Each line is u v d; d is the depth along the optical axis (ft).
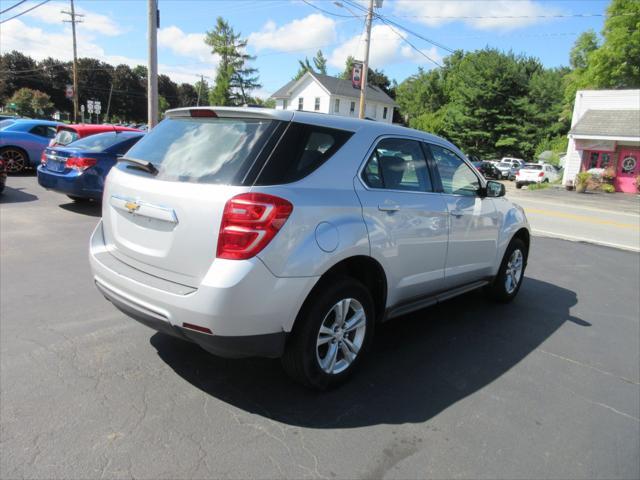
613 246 33.32
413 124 210.18
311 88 177.06
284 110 10.32
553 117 170.60
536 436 9.86
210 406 10.11
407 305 13.02
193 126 10.94
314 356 10.30
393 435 9.56
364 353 11.66
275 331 9.41
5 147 42.75
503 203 17.16
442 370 12.50
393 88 277.23
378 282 11.87
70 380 10.78
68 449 8.52
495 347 14.21
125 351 12.29
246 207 8.89
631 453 9.48
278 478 8.15
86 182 28.40
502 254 16.98
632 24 126.52
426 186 13.30
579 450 9.49
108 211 11.46
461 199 14.51
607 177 88.94
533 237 34.94
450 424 10.07
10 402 9.80
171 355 12.22
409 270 12.49
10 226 24.95
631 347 14.94
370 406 10.54
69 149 28.71
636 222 49.37
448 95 225.97
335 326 10.82
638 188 86.28
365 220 10.86
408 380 11.83
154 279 9.87
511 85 159.94
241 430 9.37
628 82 131.03
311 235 9.64
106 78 315.78
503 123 158.61
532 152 163.12
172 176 9.98
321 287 10.27
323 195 10.09
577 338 15.38
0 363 11.33
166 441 8.91
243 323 8.98
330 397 10.79
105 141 29.89
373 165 11.64
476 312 17.21
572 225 43.57
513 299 19.01
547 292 20.53
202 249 9.13
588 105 95.45
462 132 166.40
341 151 10.89
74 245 22.11
